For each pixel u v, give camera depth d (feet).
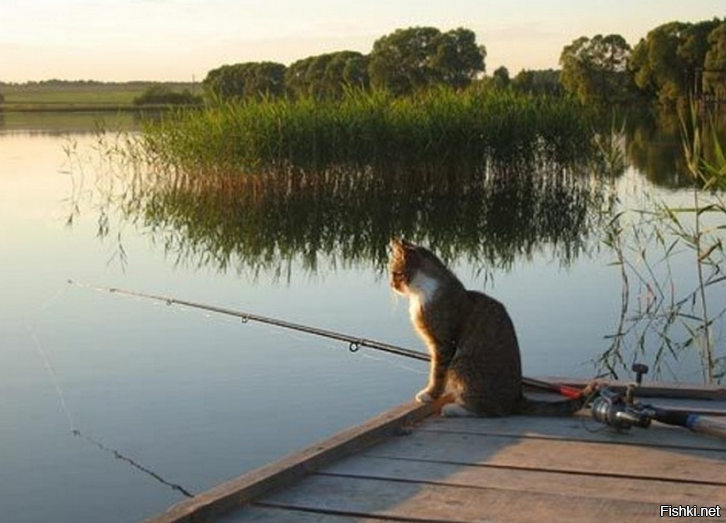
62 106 274.57
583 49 172.96
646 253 46.57
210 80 121.39
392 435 17.31
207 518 13.50
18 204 68.08
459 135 68.90
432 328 18.62
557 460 15.80
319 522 13.57
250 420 23.62
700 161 38.47
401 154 69.00
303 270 45.39
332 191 69.10
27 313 34.86
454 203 69.62
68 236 54.60
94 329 32.55
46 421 23.61
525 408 18.30
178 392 25.79
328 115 69.51
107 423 23.53
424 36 146.30
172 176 74.79
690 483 14.69
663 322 32.94
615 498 14.16
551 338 31.22
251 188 69.67
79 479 20.25
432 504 14.12
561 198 70.38
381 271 44.88
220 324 33.30
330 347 30.17
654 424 17.56
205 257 49.16
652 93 183.62
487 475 15.23
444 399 18.94
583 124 70.59
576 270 43.96
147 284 41.32
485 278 42.68
